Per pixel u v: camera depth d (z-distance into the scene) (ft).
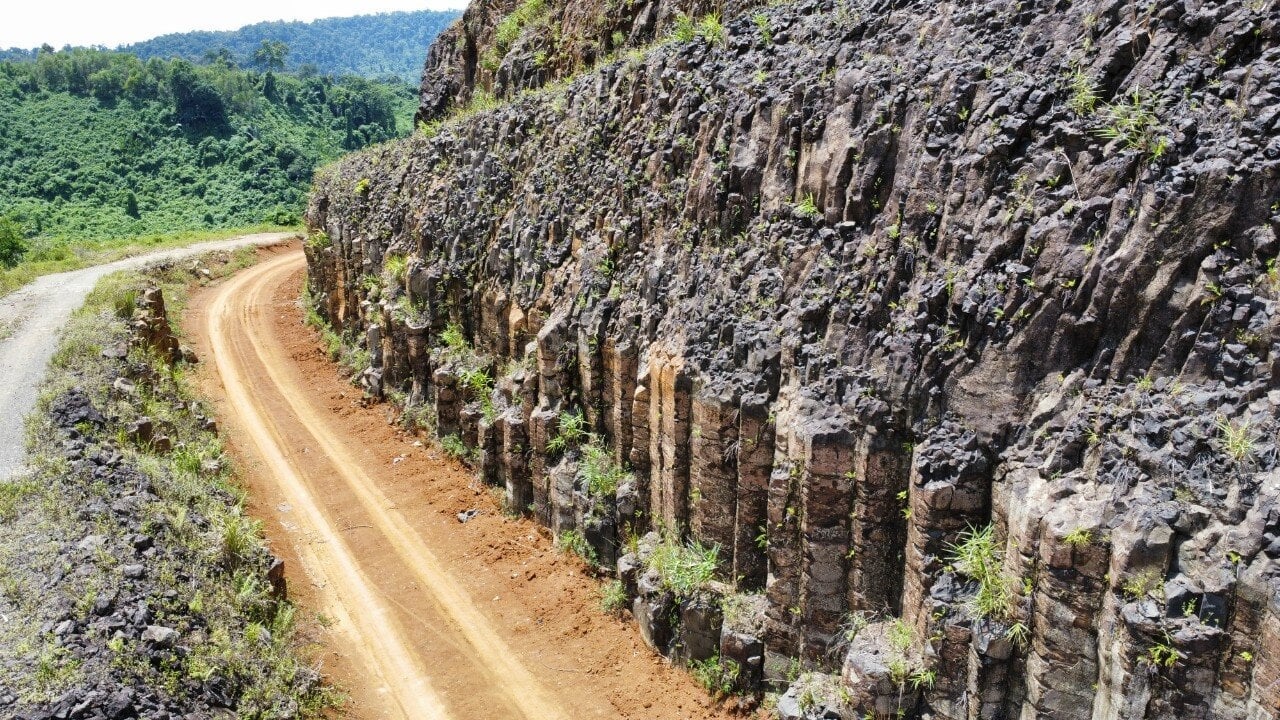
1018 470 33.76
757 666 44.34
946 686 35.24
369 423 86.99
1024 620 32.48
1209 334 29.60
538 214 69.67
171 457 65.41
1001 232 35.53
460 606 56.85
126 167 331.36
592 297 59.06
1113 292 31.73
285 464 78.64
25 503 50.14
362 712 47.65
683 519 50.21
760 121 48.93
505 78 100.83
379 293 94.58
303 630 53.72
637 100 63.05
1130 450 30.42
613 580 55.98
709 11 67.10
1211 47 32.07
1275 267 28.66
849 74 43.91
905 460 37.88
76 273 129.80
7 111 352.90
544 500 62.39
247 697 42.91
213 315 132.16
